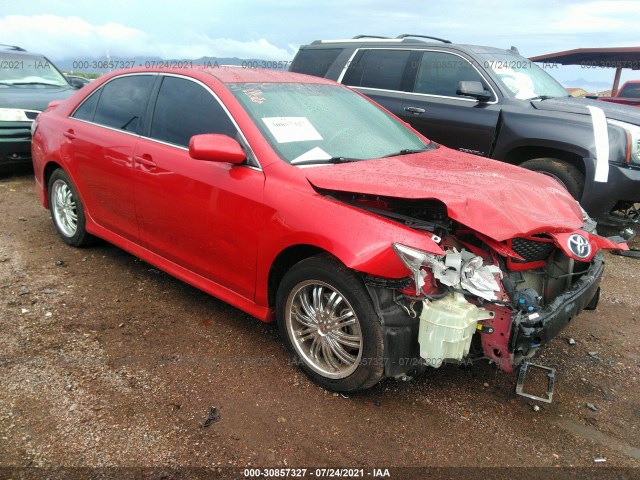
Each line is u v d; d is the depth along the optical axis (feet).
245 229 10.19
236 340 11.35
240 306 10.95
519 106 18.95
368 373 8.96
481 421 9.29
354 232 8.64
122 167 12.84
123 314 12.19
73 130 14.65
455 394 10.01
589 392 10.36
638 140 17.24
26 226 17.87
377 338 8.71
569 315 9.11
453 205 8.38
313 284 9.48
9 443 8.02
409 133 13.55
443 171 10.36
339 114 12.34
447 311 8.23
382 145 11.96
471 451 8.53
